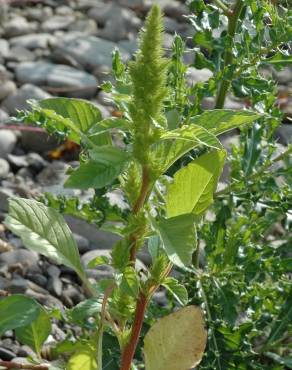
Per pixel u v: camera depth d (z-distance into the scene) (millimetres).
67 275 5328
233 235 4074
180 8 8555
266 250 4137
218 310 3971
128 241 2910
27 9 8375
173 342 2951
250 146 4125
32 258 5312
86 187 2678
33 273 5262
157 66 2699
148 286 2959
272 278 4098
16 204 2967
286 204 4035
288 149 4023
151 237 3062
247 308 4148
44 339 3297
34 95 6781
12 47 7637
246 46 3941
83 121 3049
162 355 2967
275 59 3951
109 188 3664
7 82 6902
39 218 2980
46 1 8539
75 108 3051
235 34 4031
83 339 3674
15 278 5156
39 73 7160
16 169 6293
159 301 5027
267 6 3910
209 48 3992
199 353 2953
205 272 4102
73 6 8531
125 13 8312
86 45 7703
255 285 4148
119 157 2738
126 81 3771
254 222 4098
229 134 6672
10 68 7301
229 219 4293
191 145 2824
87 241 5535
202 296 4004
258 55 3947
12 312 3025
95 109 3047
